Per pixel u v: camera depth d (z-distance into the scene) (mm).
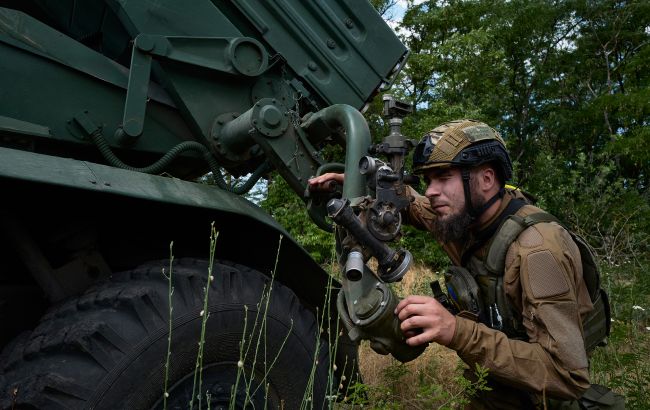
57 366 1750
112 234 2357
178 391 1978
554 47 27000
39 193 2047
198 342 1988
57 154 2611
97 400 1760
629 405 2512
